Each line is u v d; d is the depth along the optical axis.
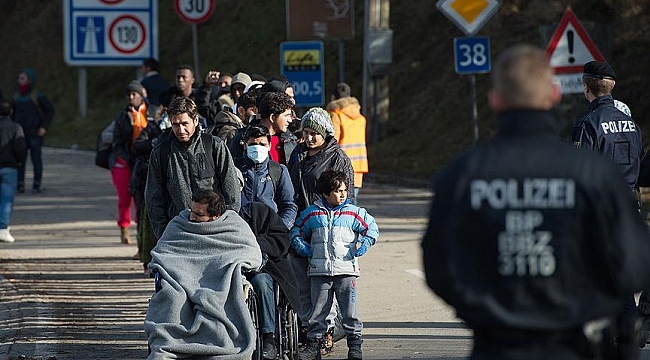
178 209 14.09
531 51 6.96
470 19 26.97
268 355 12.84
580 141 13.79
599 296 6.70
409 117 44.34
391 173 38.81
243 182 14.14
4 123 25.80
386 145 42.28
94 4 33.16
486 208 6.78
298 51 31.45
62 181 40.28
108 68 69.38
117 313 17.27
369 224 13.90
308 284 14.46
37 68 74.94
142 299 18.45
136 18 33.22
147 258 20.05
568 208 6.71
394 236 25.52
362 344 14.87
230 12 63.88
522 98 6.88
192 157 14.06
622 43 37.38
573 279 6.70
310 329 13.97
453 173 6.89
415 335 15.35
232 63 59.72
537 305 6.69
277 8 61.34
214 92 21.34
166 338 12.09
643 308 13.86
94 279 20.45
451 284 6.74
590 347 6.74
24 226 28.58
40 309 17.53
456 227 6.80
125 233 24.86
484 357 6.74
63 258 23.11
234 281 12.37
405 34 49.56
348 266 13.79
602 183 6.72
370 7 42.22
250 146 14.16
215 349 12.03
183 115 13.98
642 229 6.77
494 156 6.86
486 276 6.75
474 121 28.80
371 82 42.72
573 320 6.64
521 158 6.82
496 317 6.66
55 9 78.06
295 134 16.05
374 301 17.94
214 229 12.77
